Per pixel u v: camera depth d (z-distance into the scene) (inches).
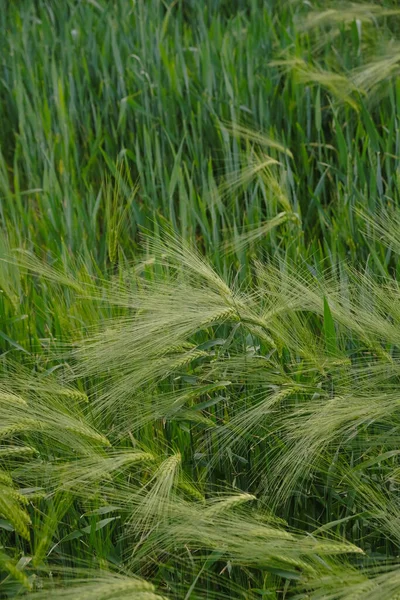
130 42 186.1
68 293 103.4
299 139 151.4
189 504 68.6
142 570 75.9
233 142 144.1
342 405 75.4
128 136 167.2
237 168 142.5
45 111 159.0
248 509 76.0
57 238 127.8
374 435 79.1
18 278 107.3
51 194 134.7
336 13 186.9
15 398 73.1
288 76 164.1
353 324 82.6
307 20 191.5
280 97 159.5
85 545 76.7
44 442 78.7
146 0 212.4
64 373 87.9
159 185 139.9
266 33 183.5
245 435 80.7
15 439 82.6
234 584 73.1
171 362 78.6
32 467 73.4
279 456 80.0
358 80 152.6
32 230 132.8
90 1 208.5
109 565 71.6
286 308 84.2
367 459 81.0
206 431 84.0
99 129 154.3
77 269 108.8
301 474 78.5
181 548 73.0
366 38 185.9
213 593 70.4
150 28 187.3
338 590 59.5
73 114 167.5
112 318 90.4
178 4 225.5
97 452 73.9
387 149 132.7
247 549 63.9
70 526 75.9
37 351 94.7
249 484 83.1
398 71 156.6
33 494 71.1
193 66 181.3
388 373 79.1
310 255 110.7
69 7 224.2
